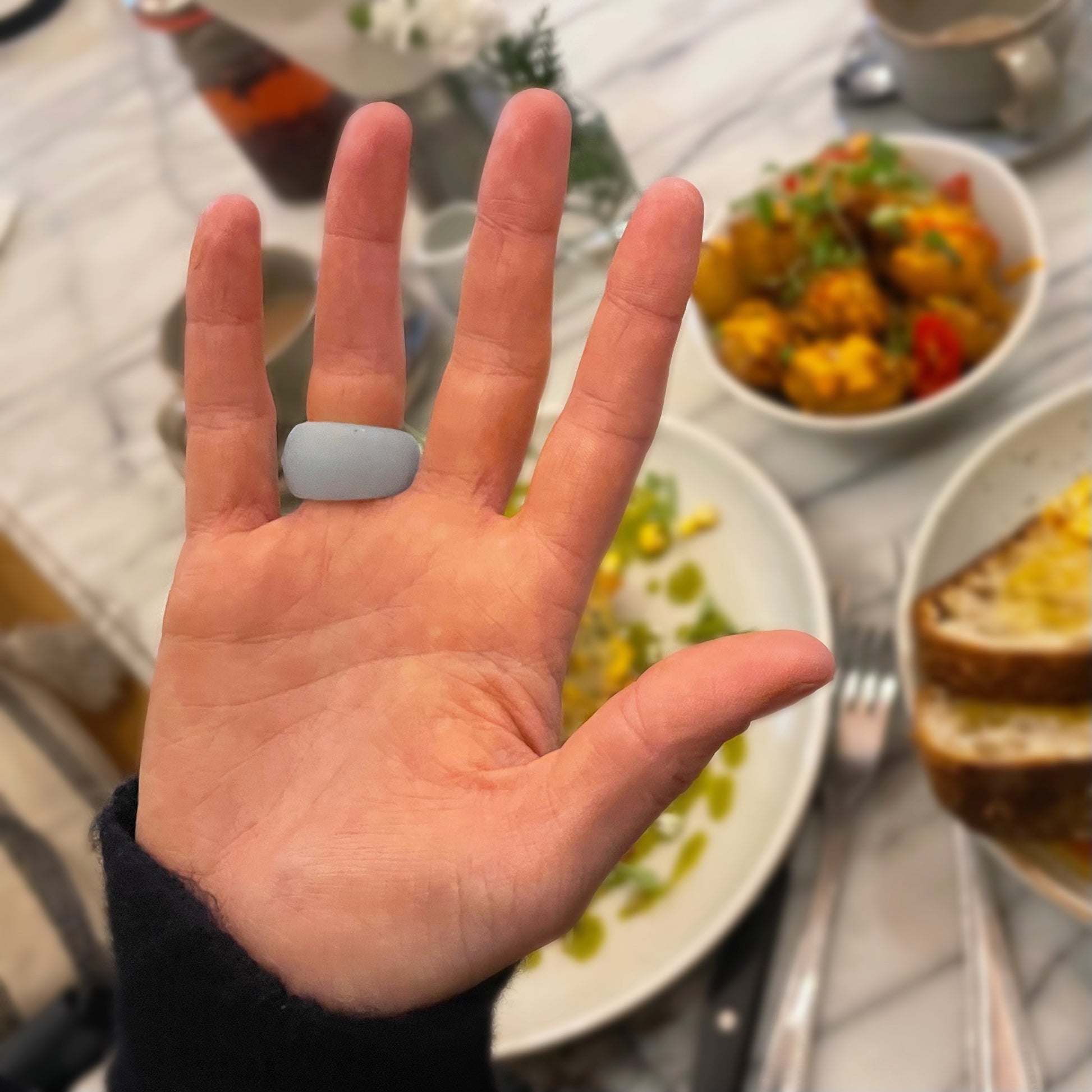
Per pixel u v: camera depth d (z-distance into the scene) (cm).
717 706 19
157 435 43
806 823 31
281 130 44
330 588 24
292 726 23
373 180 24
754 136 42
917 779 31
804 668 19
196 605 24
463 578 24
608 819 20
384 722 23
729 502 36
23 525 43
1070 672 28
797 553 33
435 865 20
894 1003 28
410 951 20
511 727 22
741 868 30
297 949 20
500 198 24
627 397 23
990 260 34
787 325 34
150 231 51
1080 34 39
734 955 29
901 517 35
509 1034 29
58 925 35
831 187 35
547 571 23
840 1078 28
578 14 42
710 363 36
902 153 36
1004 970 27
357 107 42
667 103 43
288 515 25
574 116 33
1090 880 27
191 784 23
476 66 35
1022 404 35
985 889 28
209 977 20
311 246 46
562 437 23
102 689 40
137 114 56
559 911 20
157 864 21
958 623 30
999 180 34
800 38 43
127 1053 21
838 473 36
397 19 34
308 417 26
